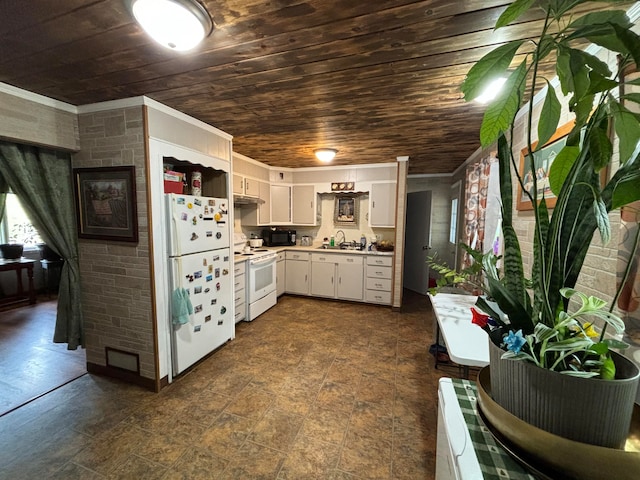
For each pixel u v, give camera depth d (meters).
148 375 2.18
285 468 1.51
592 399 0.60
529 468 0.66
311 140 3.01
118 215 2.13
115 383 2.25
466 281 1.41
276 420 1.86
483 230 2.86
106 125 2.08
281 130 2.68
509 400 0.72
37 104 1.93
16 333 3.22
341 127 2.58
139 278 2.13
